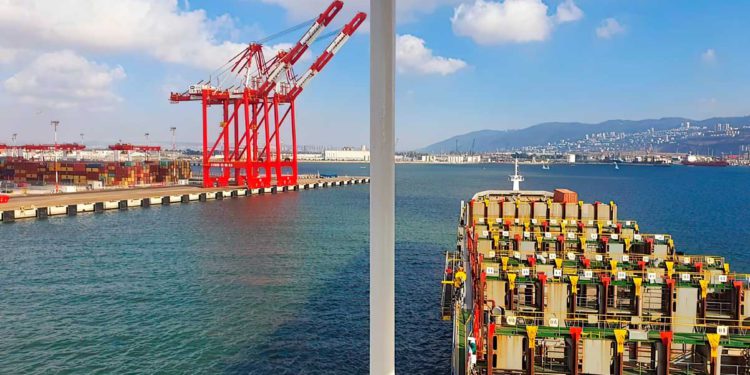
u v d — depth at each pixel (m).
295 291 48.38
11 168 169.88
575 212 50.00
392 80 7.29
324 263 60.75
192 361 32.62
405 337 37.59
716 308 29.91
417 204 142.50
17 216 94.62
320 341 36.16
